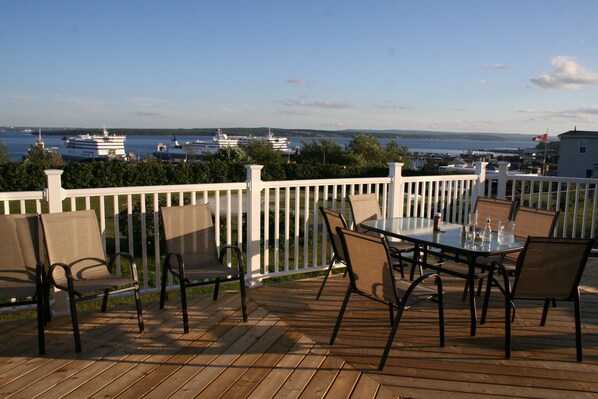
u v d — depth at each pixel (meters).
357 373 2.80
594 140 29.48
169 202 4.12
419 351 3.12
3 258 3.24
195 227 4.03
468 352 3.12
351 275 3.21
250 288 4.53
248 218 4.55
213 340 3.27
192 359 2.96
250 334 3.39
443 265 4.05
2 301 4.16
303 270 5.00
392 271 2.85
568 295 3.04
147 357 2.99
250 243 4.56
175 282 5.20
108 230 8.20
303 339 3.30
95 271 3.55
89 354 3.02
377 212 4.85
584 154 30.03
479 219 4.75
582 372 2.85
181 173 16.91
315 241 5.05
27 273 3.28
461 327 3.56
